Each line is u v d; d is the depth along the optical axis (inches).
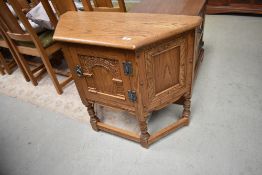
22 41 68.0
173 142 53.4
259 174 45.0
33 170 52.7
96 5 67.9
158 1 62.1
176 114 60.7
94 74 43.3
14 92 79.7
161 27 36.9
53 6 63.7
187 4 57.7
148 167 49.3
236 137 52.6
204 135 54.0
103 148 54.8
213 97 64.5
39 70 86.0
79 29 40.5
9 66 91.5
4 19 61.5
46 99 73.8
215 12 110.3
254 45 85.0
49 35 69.2
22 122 66.5
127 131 54.1
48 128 62.9
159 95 44.1
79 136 58.9
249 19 103.8
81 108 67.8
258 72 71.7
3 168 54.4
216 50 85.1
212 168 47.2
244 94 64.2
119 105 45.8
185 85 47.1
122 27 38.9
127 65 36.9
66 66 88.7
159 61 39.6
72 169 51.4
